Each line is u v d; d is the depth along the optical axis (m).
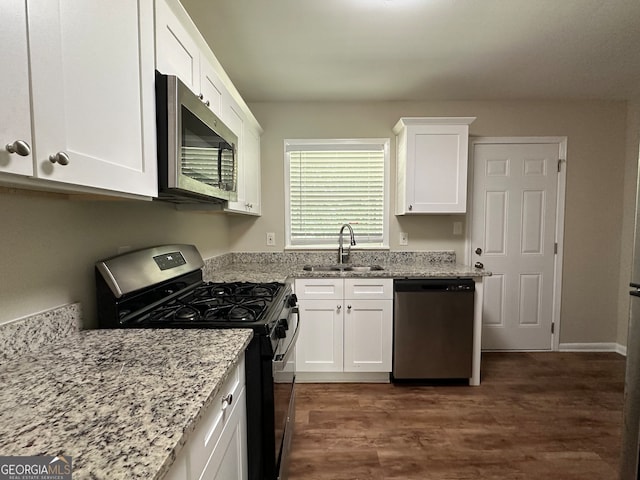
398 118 2.94
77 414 0.62
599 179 3.00
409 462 1.67
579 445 1.80
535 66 2.29
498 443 1.81
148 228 1.62
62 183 0.69
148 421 0.60
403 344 2.43
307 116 2.95
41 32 0.60
